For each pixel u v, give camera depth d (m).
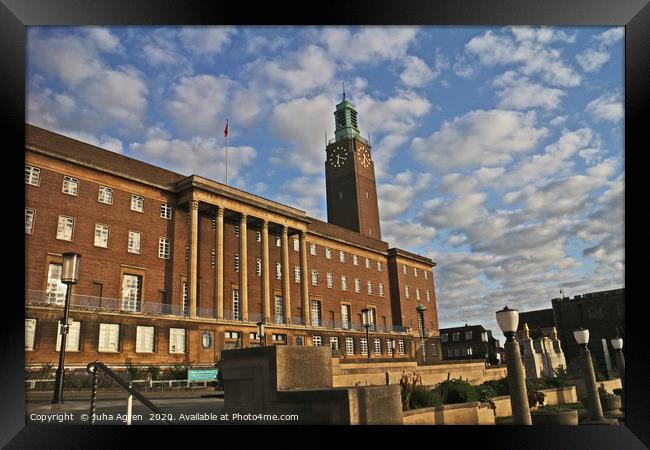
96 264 40.38
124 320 37.38
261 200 54.59
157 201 46.56
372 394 7.83
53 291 37.38
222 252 48.91
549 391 17.61
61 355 15.10
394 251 81.12
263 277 54.38
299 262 63.47
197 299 47.88
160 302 44.59
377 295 76.38
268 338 52.12
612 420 12.68
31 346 31.78
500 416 13.16
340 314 68.19
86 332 34.69
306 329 57.22
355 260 74.19
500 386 14.80
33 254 36.62
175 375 36.09
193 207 47.12
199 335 43.22
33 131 37.97
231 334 47.25
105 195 42.44
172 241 46.91
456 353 79.62
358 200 91.38
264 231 55.50
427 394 11.27
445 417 10.95
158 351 39.41
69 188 39.91
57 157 39.09
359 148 95.88
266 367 8.62
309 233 66.56
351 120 98.69
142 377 34.50
